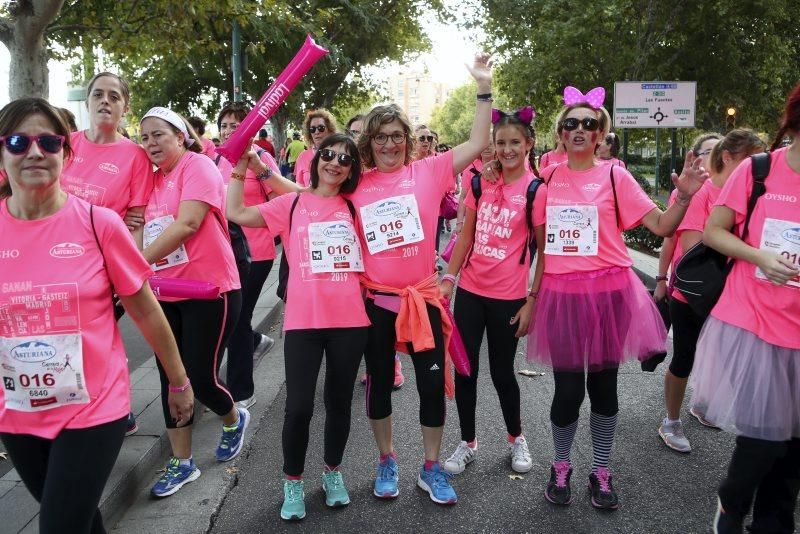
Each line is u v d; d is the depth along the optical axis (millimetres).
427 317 3100
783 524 2631
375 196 3174
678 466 3625
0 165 2096
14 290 2021
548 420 4285
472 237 3568
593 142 3191
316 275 3084
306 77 20250
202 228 3324
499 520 3109
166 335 2322
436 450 3322
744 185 2471
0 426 2076
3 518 2857
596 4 17516
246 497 3373
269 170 3551
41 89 6180
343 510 3229
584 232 3146
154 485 3410
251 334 4598
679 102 14391
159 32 8078
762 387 2355
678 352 3748
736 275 2525
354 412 4559
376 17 20422
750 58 20531
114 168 3305
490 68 3252
